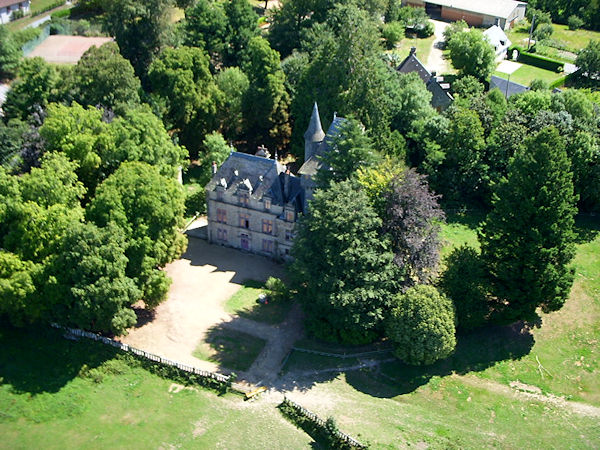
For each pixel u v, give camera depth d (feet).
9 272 269.23
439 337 261.44
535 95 413.18
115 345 278.46
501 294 286.25
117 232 275.80
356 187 294.46
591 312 305.53
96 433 242.58
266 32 572.51
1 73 480.64
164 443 238.68
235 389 264.52
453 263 289.33
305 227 291.38
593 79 561.84
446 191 392.06
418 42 617.21
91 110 338.95
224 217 350.64
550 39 641.40
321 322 288.10
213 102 424.87
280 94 424.46
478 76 522.06
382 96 389.60
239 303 315.78
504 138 383.65
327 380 270.67
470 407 257.14
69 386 262.47
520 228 279.28
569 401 261.85
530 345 289.12
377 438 236.22
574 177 363.76
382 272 277.64
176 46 515.91
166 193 303.07
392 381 270.26
